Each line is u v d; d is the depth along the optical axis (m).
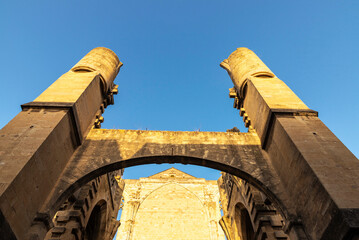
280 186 13.20
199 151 14.97
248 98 18.97
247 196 18.81
